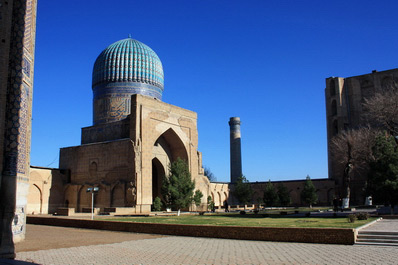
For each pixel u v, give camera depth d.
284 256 8.20
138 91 31.94
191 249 9.47
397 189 18.61
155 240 11.45
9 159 9.48
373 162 19.92
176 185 26.53
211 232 12.08
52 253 8.88
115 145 27.25
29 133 11.37
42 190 27.22
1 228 8.73
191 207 29.69
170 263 7.57
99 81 32.28
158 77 33.59
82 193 28.22
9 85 9.89
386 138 21.50
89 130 30.92
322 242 10.12
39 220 18.41
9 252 8.56
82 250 9.36
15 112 9.84
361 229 10.95
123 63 31.98
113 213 22.94
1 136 9.43
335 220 15.11
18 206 10.67
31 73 11.59
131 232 14.07
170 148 32.22
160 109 29.22
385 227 11.76
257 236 11.20
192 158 32.31
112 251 9.18
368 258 7.71
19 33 10.24
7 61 9.73
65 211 22.39
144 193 26.03
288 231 10.70
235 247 9.73
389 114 28.77
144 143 26.91
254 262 7.57
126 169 26.23
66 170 29.56
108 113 31.38
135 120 26.66
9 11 9.87
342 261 7.46
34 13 12.00
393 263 7.14
